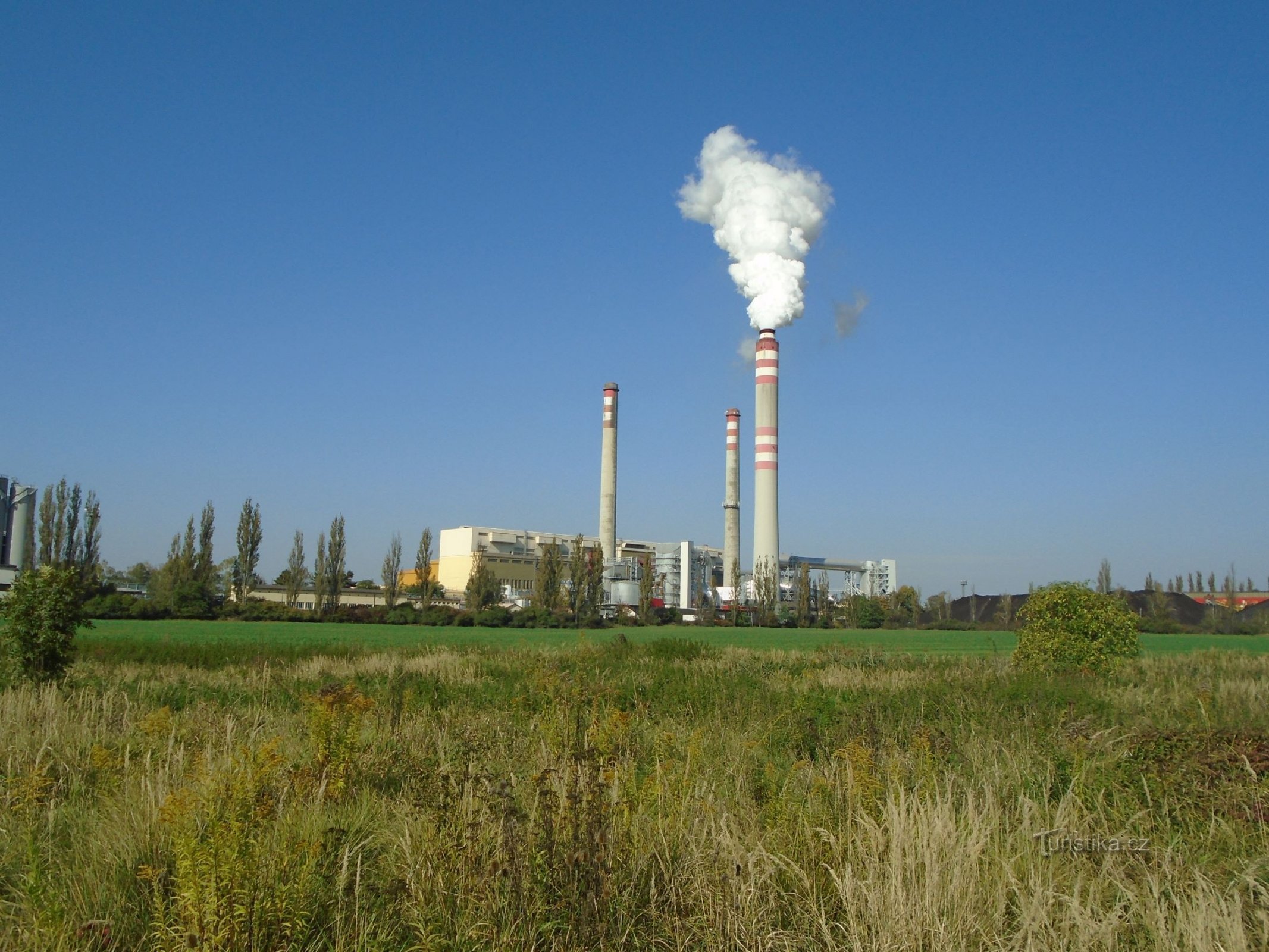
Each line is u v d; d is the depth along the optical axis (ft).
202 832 19.75
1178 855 22.71
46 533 229.25
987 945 18.52
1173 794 27.76
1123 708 51.52
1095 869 22.54
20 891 19.45
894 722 45.83
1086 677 74.54
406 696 48.75
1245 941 18.17
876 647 171.83
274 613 254.88
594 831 19.30
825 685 72.69
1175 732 34.68
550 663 79.77
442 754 33.68
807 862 22.20
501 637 207.92
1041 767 32.09
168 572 251.39
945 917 18.65
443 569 449.89
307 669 85.66
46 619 57.88
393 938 18.20
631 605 371.56
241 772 24.90
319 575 269.85
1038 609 83.61
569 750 26.76
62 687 56.29
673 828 22.98
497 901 18.28
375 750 34.27
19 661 57.16
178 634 177.17
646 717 47.98
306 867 18.49
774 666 99.60
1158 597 318.24
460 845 20.34
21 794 26.68
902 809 22.98
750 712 50.37
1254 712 48.49
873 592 493.36
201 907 16.98
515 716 47.57
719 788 29.01
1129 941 19.26
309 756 32.73
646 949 18.42
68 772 31.19
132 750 33.76
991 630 331.57
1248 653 140.36
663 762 30.17
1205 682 74.79
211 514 257.14
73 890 19.21
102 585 255.70
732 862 20.33
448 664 88.94
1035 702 51.21
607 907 18.38
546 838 19.44
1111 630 80.07
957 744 38.14
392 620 267.39
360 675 80.64
